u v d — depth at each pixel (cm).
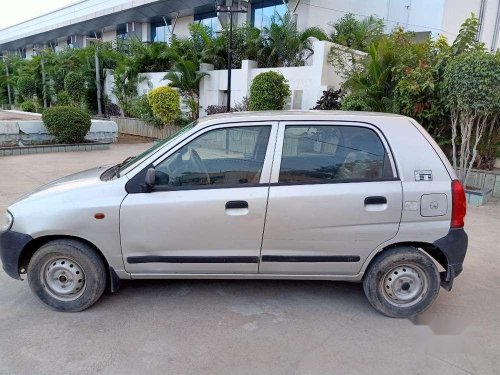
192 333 322
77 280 346
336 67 1272
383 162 339
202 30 1803
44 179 873
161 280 414
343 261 344
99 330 324
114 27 3053
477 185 868
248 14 2080
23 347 300
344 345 311
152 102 1606
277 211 331
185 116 1720
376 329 335
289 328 332
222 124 344
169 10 2412
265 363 288
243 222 332
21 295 378
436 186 336
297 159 340
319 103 1152
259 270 347
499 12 1761
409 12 1738
